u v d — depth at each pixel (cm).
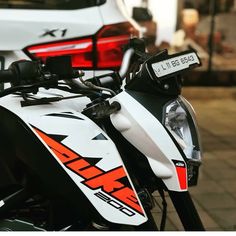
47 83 180
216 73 901
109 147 177
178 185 177
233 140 562
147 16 498
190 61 180
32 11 367
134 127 178
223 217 354
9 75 177
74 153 175
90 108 186
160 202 216
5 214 193
